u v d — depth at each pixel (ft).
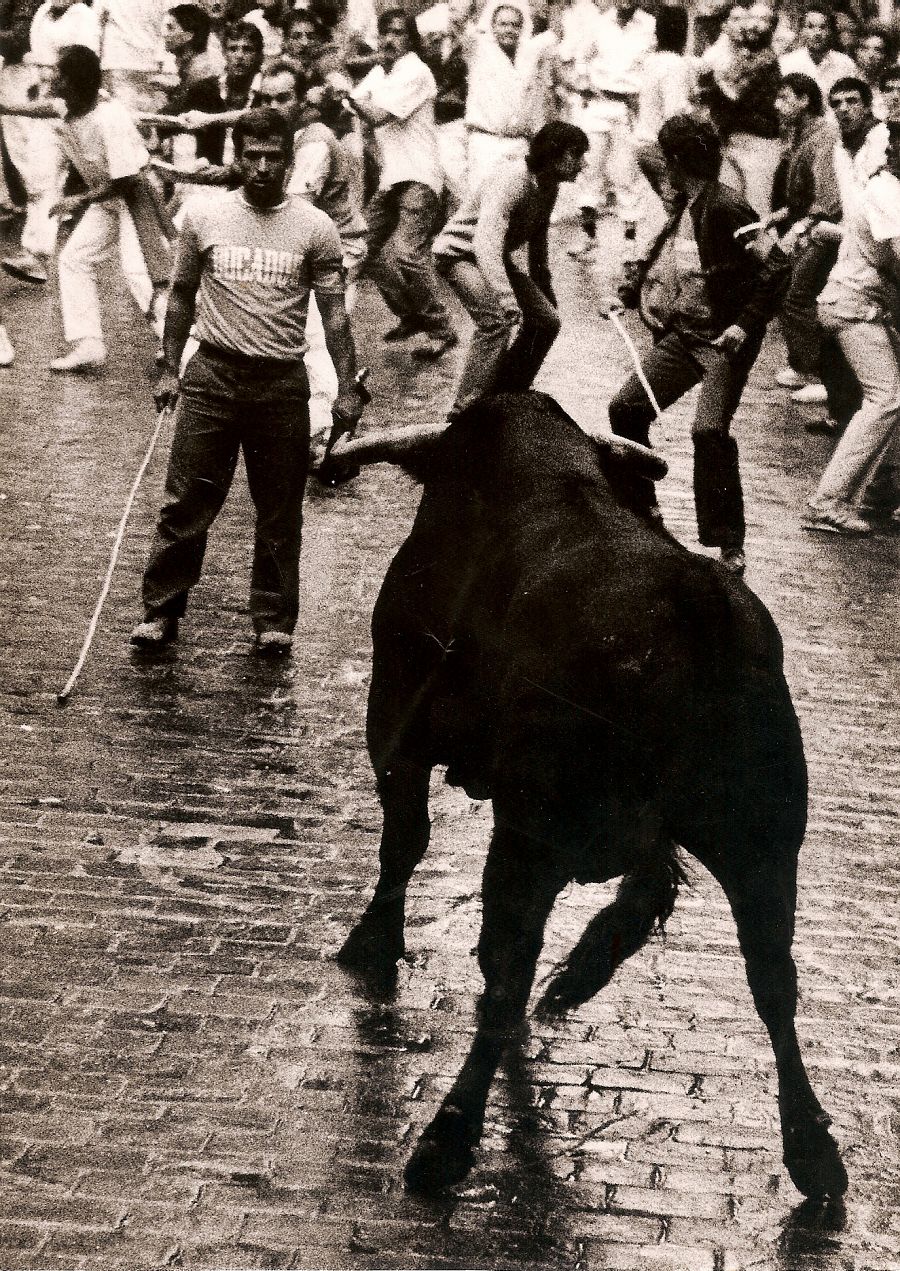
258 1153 18.65
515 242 42.09
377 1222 17.67
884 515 43.96
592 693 17.42
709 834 17.34
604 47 76.74
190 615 35.35
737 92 48.65
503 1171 18.60
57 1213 17.46
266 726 30.22
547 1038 21.03
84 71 49.98
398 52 55.21
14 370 52.03
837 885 25.53
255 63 56.95
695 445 38.50
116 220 52.19
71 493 41.29
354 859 25.61
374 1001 21.83
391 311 60.13
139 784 27.61
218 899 24.13
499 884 18.16
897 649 35.35
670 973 22.77
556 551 18.37
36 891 24.02
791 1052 17.88
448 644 20.27
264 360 32.60
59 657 32.50
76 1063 20.07
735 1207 18.20
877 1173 18.84
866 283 41.65
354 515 41.50
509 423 20.07
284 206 32.91
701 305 38.14
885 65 66.74
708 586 17.28
